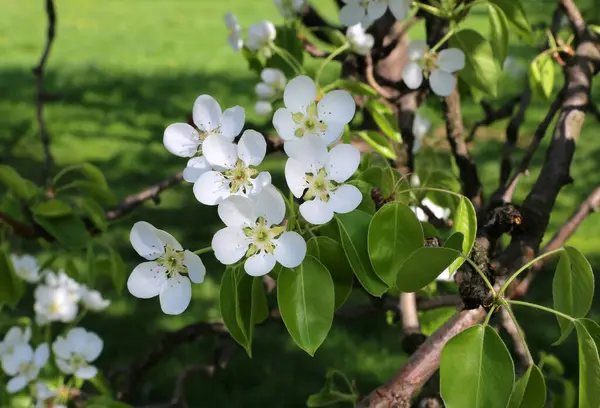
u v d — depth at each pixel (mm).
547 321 1561
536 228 465
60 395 754
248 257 377
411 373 396
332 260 400
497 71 570
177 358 1569
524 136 2410
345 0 583
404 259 383
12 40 4727
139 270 402
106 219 752
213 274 1875
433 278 370
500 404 346
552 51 652
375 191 438
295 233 378
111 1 6227
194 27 5215
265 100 654
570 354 1477
